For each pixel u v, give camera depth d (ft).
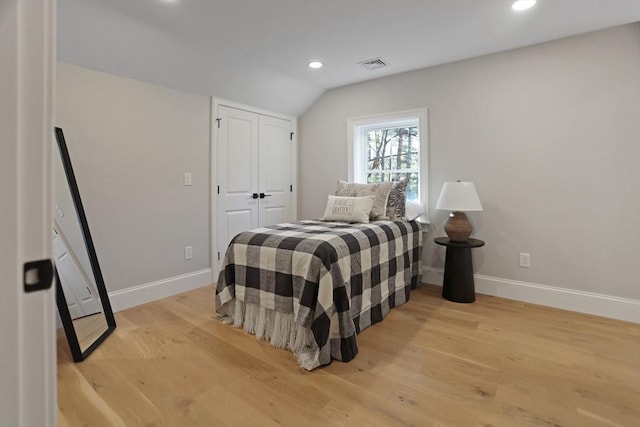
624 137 8.00
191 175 10.54
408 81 11.14
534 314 8.47
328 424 4.59
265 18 7.51
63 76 7.72
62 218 7.34
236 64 10.15
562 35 8.47
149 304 9.29
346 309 6.31
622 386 5.44
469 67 10.03
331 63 10.28
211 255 11.21
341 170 12.94
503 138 9.59
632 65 7.86
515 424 4.58
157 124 9.59
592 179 8.41
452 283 9.41
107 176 8.57
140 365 6.10
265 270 7.06
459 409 4.88
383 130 12.45
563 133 8.73
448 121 10.47
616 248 8.18
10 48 1.50
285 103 12.96
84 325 7.32
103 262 8.57
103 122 8.44
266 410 4.88
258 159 12.67
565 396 5.18
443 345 6.83
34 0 1.57
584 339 7.09
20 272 1.56
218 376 5.75
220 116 11.29
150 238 9.55
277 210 13.50
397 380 5.62
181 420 4.67
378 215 10.07
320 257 6.28
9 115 1.50
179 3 6.86
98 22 7.29
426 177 10.91
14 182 1.53
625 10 7.25
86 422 4.61
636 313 7.97
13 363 1.56
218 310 8.02
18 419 1.58
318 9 7.15
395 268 8.91
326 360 6.03
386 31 8.20
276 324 6.87
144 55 8.55
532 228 9.26
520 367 6.01
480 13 7.36
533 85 9.09
